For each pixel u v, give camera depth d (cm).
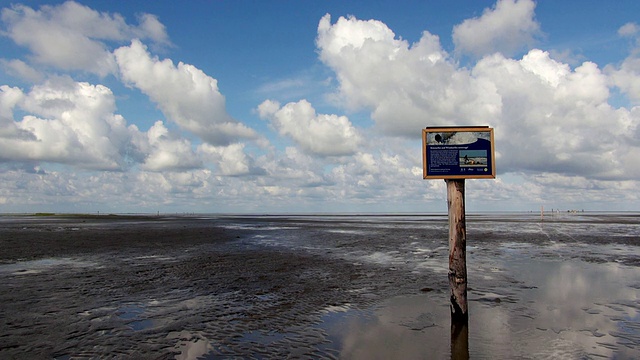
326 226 4328
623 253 1764
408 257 1702
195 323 762
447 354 595
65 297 984
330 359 579
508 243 2219
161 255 1802
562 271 1309
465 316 761
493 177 773
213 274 1304
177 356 595
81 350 621
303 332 706
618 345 630
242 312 840
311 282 1162
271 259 1653
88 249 2048
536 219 6016
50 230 3519
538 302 905
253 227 4128
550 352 602
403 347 627
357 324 752
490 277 1208
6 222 5353
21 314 827
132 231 3400
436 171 788
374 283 1144
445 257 1698
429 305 892
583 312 820
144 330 720
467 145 785
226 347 632
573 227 3722
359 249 2009
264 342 654
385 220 6303
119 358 588
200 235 2981
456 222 781
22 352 612
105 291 1053
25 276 1280
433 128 795
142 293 1027
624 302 901
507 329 715
